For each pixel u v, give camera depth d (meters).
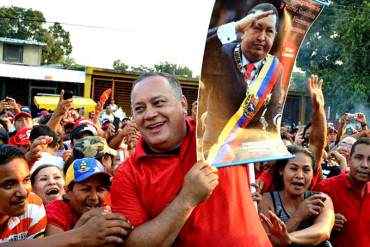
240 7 1.95
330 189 3.30
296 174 2.89
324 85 18.58
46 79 18.69
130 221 1.90
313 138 3.29
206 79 1.89
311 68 19.22
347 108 18.20
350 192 3.24
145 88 1.94
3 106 8.38
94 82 19.27
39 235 2.21
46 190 3.06
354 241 3.17
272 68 2.16
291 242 2.42
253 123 2.10
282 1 2.10
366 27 17.81
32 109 19.25
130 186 1.96
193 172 1.79
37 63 26.98
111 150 3.64
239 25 1.97
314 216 2.75
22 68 18.55
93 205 2.66
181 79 18.95
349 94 18.16
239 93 2.02
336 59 19.19
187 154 1.97
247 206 2.04
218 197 1.96
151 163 1.97
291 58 2.26
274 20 2.10
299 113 20.42
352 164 3.22
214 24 1.88
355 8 18.77
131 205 1.94
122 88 19.58
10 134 5.56
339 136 6.22
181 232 1.92
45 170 3.10
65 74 18.86
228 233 1.91
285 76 2.25
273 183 3.08
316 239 2.53
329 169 4.89
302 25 2.26
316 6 2.26
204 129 1.88
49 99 16.75
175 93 1.97
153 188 1.93
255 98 2.10
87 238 1.77
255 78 2.10
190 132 2.01
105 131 5.91
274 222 2.38
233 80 1.98
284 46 2.19
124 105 19.58
